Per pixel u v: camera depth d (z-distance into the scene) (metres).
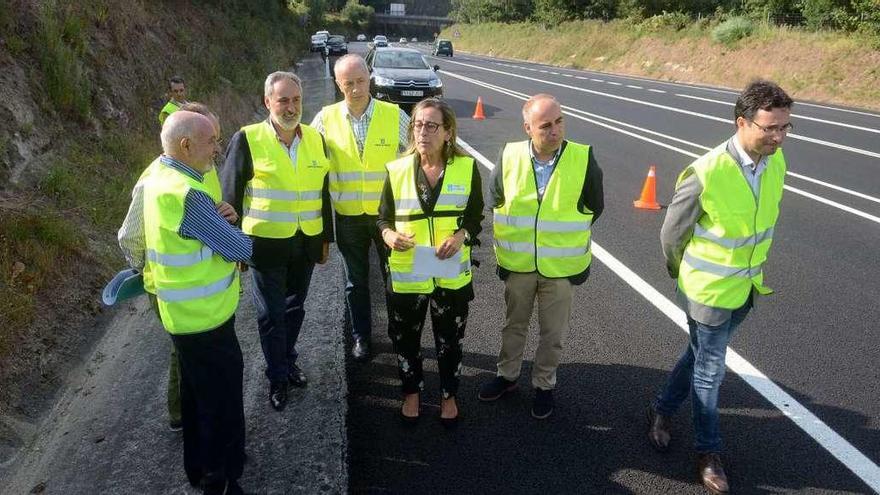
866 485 2.95
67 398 3.56
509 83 22.58
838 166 9.30
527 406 3.59
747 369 3.92
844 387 3.73
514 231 3.32
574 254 3.29
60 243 4.54
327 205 3.79
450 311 3.28
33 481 2.94
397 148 3.95
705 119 13.88
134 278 2.89
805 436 3.29
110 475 2.98
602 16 39.56
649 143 11.09
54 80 6.20
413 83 14.24
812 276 5.38
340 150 3.89
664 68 27.67
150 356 4.04
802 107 16.25
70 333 4.06
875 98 17.42
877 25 19.67
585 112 14.89
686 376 3.08
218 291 2.66
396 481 2.94
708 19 29.23
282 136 3.48
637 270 5.52
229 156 3.42
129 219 2.66
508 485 2.93
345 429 3.33
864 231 6.51
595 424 3.41
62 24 7.23
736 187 2.68
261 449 3.14
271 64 17.88
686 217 2.81
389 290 3.31
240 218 3.39
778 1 25.83
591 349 4.18
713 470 2.93
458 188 3.19
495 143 10.91
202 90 10.69
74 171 5.66
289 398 3.58
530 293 3.38
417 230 3.22
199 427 2.76
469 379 3.86
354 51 42.31
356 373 3.89
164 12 12.26
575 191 3.22
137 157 6.82
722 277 2.77
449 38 65.62
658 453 3.18
